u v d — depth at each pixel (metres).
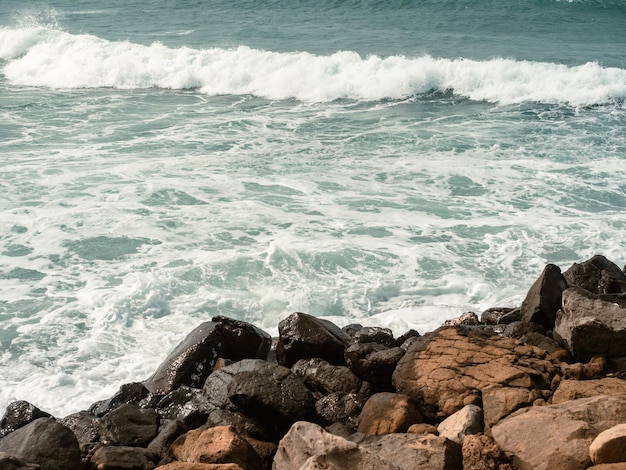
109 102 26.06
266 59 29.44
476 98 26.55
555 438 6.14
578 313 8.20
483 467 6.07
